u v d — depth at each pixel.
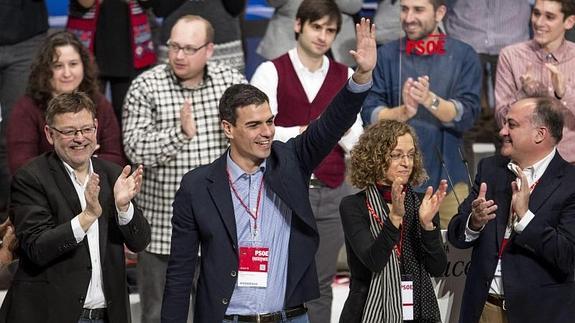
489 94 14.29
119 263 9.05
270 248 8.72
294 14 14.09
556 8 12.66
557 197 9.43
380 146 9.37
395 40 12.86
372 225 9.31
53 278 8.86
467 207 9.87
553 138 9.52
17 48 14.00
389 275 9.20
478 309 9.61
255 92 8.53
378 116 12.48
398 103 12.70
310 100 12.12
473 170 13.74
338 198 12.29
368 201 9.41
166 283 8.78
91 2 14.15
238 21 14.32
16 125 11.33
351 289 9.48
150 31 14.49
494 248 9.59
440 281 10.38
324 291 12.27
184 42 11.36
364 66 8.41
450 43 12.68
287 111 12.09
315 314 12.12
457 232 9.79
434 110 12.24
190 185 8.69
